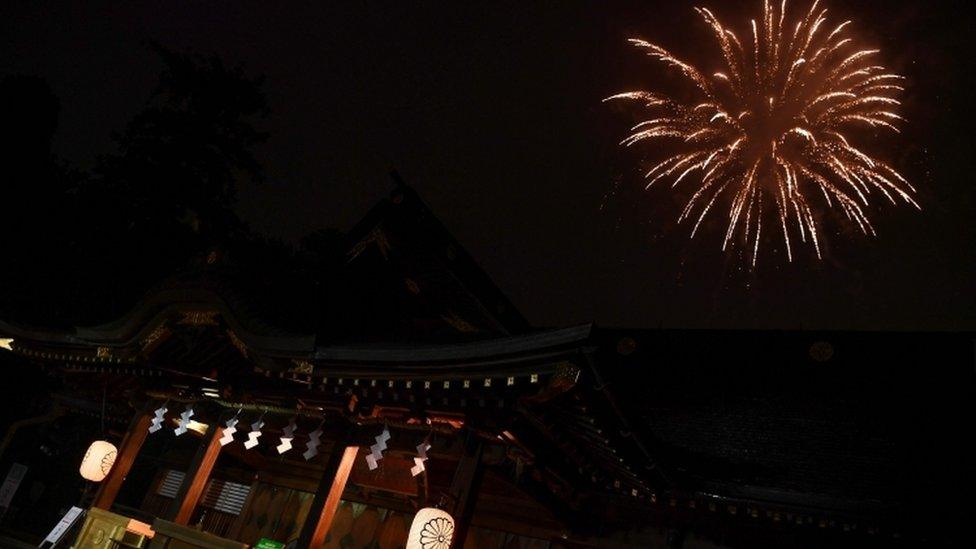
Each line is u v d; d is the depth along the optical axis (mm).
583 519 10531
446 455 9695
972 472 9883
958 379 11852
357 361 8570
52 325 13203
